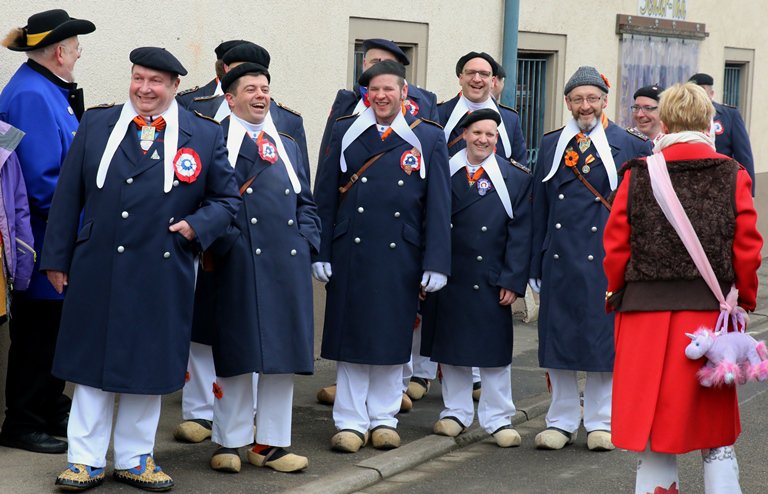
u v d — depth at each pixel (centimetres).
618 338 489
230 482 557
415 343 761
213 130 539
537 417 733
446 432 656
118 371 514
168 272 521
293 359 563
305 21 846
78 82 693
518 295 652
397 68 621
